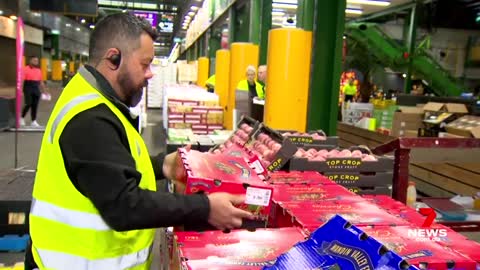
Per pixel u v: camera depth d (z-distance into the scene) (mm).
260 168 1868
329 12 4281
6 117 9703
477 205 2738
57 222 1187
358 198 1748
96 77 1254
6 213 3354
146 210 1115
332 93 4332
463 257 1197
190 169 1438
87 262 1199
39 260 1248
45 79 24000
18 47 6680
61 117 1180
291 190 1825
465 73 15984
